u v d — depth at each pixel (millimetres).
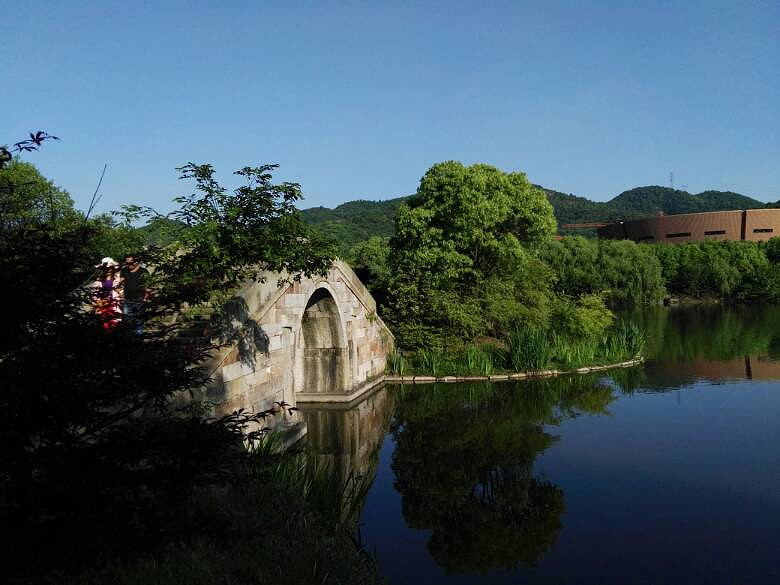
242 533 6707
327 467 13586
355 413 18781
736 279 67188
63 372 4578
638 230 99562
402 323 26078
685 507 11312
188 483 5234
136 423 5309
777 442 15219
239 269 11750
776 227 88438
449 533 10438
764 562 9109
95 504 4750
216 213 10781
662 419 17703
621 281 58875
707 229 91750
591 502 11664
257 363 13383
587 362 26266
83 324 4844
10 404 4176
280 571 6625
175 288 6578
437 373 23922
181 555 6180
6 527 4395
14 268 4574
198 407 9594
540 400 20453
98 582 5367
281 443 12766
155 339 5871
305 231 11555
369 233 92500
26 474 4363
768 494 11852
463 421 17891
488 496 12148
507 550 9734
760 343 33312
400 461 14289
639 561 9234
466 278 28094
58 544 4484
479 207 26172
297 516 8672
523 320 27172
